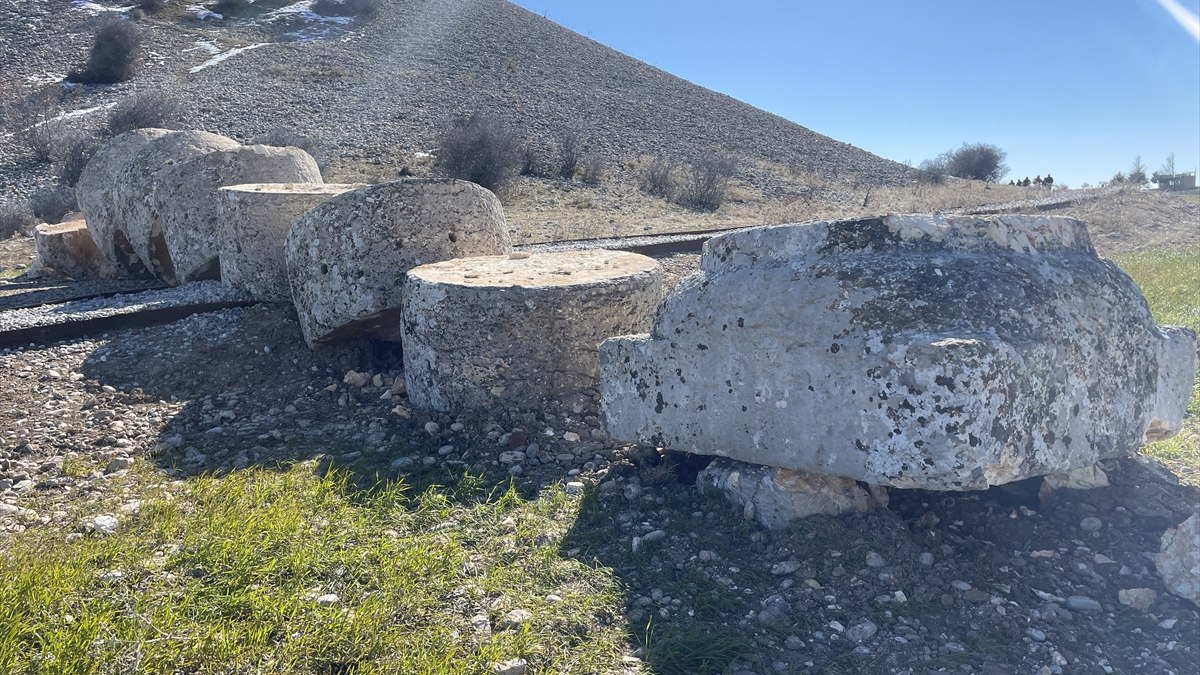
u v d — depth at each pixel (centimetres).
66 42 3750
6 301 870
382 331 642
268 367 625
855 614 311
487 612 310
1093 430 344
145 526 371
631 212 2062
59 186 2203
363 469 438
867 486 377
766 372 360
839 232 362
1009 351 310
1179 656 283
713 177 2395
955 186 2883
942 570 333
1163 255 1203
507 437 469
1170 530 328
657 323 404
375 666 275
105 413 532
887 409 320
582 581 333
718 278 383
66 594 304
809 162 3600
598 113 3741
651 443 410
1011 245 363
